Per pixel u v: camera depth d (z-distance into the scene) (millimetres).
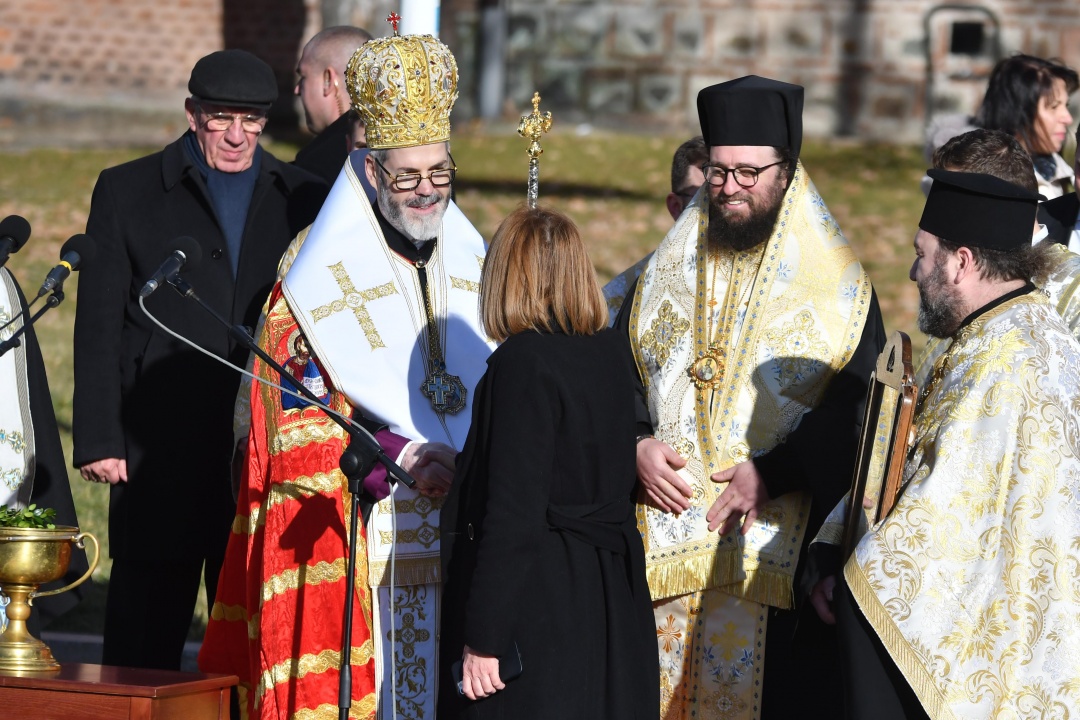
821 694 8578
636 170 29250
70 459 15188
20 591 7852
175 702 7465
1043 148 11852
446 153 8805
